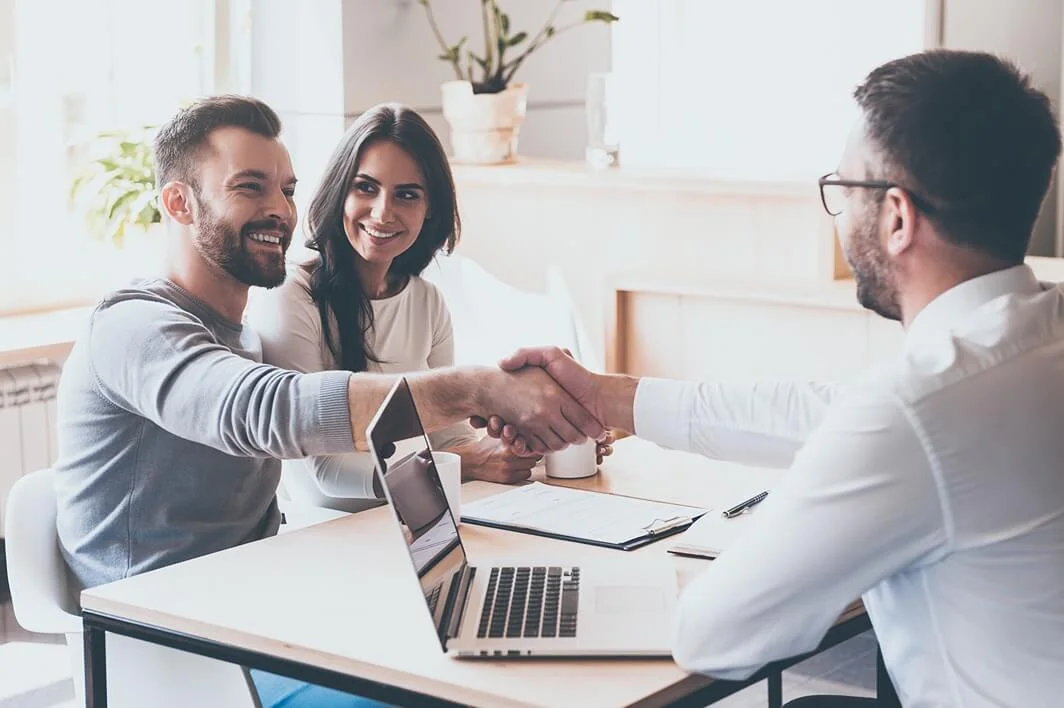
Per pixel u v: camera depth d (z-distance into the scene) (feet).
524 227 12.18
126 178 11.99
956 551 4.29
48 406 11.74
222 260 6.70
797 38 15.08
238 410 5.92
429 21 13.30
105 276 12.80
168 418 6.15
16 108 11.95
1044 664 4.25
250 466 6.72
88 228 12.24
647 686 4.42
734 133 15.81
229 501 6.68
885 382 4.31
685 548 5.82
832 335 10.27
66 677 9.75
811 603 4.38
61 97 12.20
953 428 4.20
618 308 11.30
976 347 4.35
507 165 12.44
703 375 11.03
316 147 12.70
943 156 4.46
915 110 4.51
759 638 4.43
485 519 6.39
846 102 14.76
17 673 9.82
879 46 14.37
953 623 4.35
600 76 11.99
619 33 16.25
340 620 5.08
